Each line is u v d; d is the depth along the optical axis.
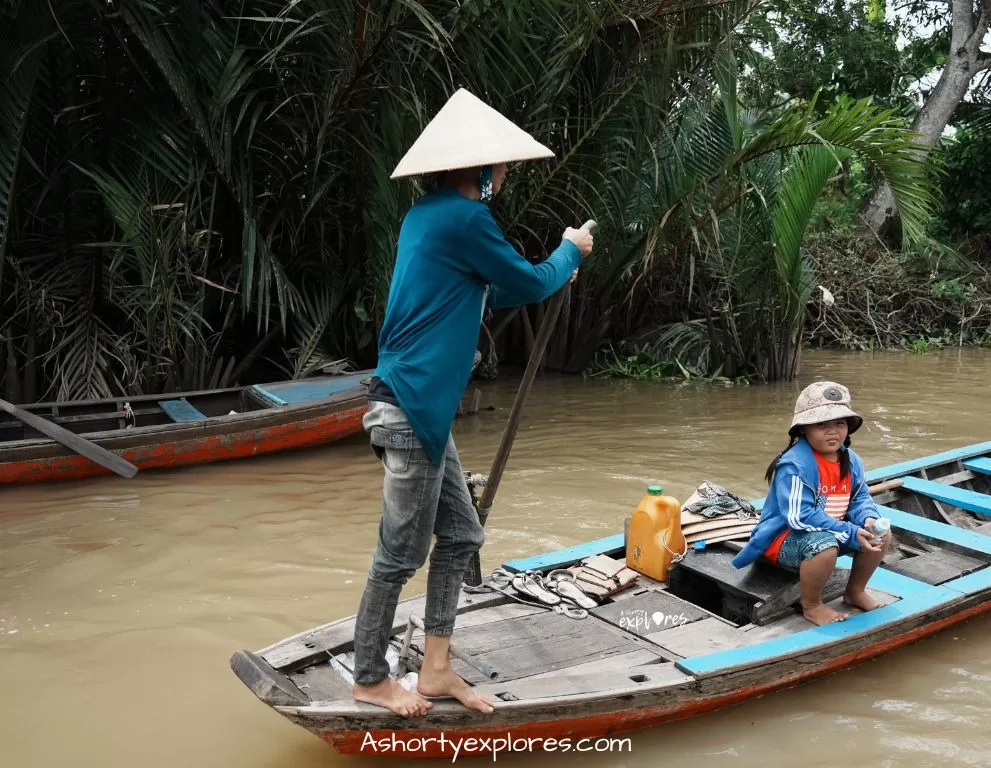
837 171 9.43
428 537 2.80
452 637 3.39
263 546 5.11
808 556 3.50
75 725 3.33
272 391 7.60
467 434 7.88
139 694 3.55
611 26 8.89
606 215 9.94
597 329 11.05
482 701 2.90
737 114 9.73
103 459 6.09
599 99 9.14
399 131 7.93
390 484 2.75
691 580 4.08
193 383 8.36
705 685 3.17
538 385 10.45
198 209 8.12
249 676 2.91
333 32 7.32
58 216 8.35
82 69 7.89
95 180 7.71
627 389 10.18
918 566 4.17
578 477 6.48
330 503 5.91
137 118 8.05
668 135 10.01
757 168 10.15
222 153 7.95
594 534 5.29
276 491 6.16
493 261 2.65
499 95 8.18
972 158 17.69
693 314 12.39
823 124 8.70
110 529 5.38
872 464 6.84
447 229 2.63
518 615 3.62
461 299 2.69
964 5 16.16
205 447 6.64
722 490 4.32
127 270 8.57
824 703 3.48
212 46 7.80
